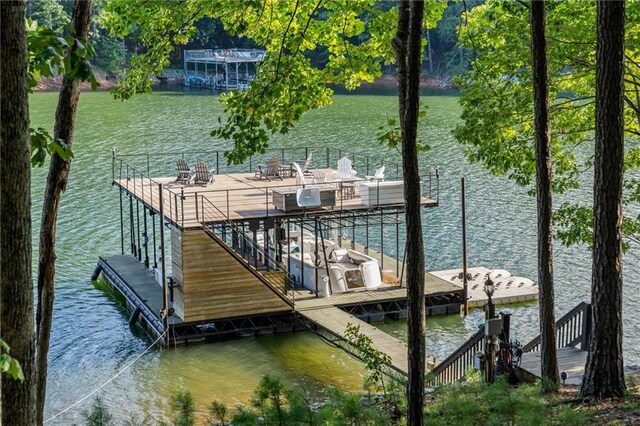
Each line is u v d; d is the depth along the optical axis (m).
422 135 60.41
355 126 64.88
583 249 33.59
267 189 29.41
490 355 15.47
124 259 31.78
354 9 16.33
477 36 20.53
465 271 27.42
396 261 31.41
